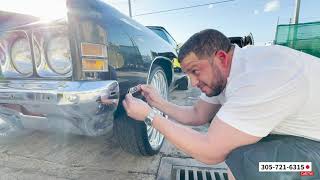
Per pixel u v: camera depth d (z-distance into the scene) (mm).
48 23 1223
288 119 903
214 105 1352
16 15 1283
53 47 1262
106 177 1638
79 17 1215
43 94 1194
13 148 2092
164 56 2328
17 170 1729
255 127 827
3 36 1366
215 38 896
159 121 1055
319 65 889
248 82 841
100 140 2268
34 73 1336
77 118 1263
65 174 1681
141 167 1769
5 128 2516
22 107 1401
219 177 1648
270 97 800
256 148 981
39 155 1963
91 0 1319
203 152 907
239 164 1015
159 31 4066
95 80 1268
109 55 1367
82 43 1220
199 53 894
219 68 929
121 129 1626
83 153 1999
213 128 898
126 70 1527
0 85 1337
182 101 3830
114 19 1518
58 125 1380
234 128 844
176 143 980
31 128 1551
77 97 1157
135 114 1138
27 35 1300
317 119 887
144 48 1882
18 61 1385
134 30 1799
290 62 851
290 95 808
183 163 1830
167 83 2518
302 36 8359
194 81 978
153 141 1901
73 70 1219
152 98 1521
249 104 821
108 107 1269
